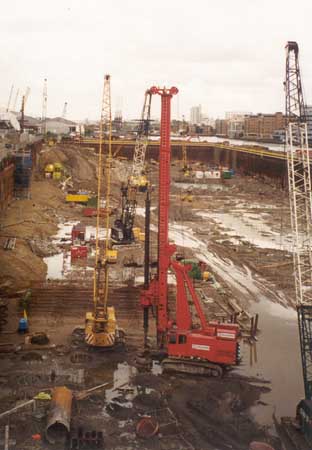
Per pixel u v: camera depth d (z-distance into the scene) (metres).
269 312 56.59
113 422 32.88
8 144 118.94
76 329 46.47
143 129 179.38
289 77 42.16
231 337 39.97
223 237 92.62
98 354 42.78
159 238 42.25
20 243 73.56
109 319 44.41
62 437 30.97
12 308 52.41
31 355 41.56
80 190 129.88
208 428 32.62
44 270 66.06
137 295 57.44
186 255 77.12
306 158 42.81
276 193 154.12
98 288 48.53
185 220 108.62
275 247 86.25
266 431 33.03
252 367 42.56
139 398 35.59
